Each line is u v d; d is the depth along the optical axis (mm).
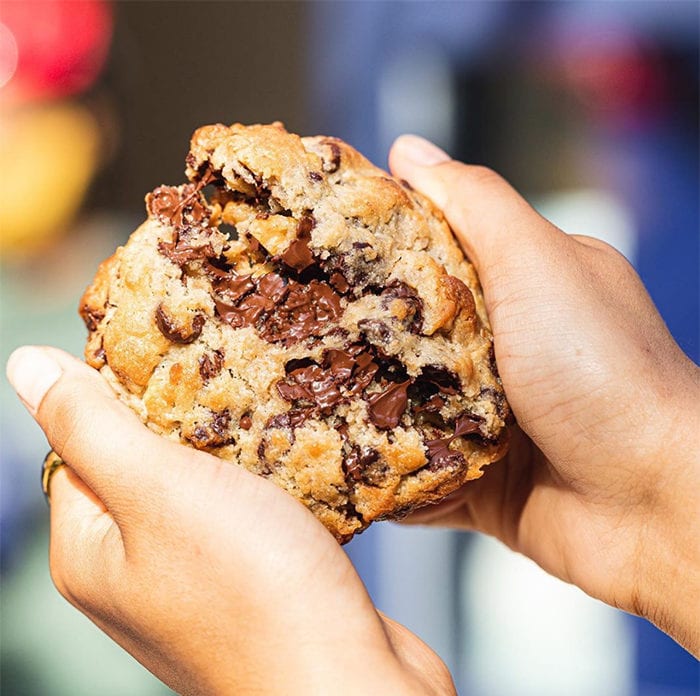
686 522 341
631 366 337
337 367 317
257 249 326
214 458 314
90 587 325
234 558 304
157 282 321
